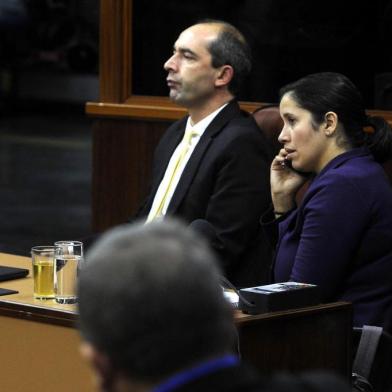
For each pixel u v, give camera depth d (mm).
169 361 3225
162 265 3225
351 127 8977
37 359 7355
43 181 29516
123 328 3209
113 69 15234
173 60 11016
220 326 3266
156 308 3201
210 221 10398
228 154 10547
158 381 3236
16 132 42812
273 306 7168
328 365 7516
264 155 10680
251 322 6906
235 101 11039
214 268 3301
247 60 11039
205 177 10586
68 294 7508
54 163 33438
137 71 15242
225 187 10445
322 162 9039
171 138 11383
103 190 15539
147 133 15102
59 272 7508
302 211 8750
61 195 27125
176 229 3332
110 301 3213
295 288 7414
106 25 15172
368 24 13984
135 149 15211
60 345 7230
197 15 15031
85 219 23766
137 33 15211
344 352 7629
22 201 26156
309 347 7355
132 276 3213
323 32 14289
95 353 3287
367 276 8648
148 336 3209
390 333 8680
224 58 10898
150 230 3326
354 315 8617
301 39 14430
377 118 9125
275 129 10945
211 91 10930
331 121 8930
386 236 8625
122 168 15352
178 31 15102
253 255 10477
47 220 23594
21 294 7926
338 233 8500
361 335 7941
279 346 7133
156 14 15125
